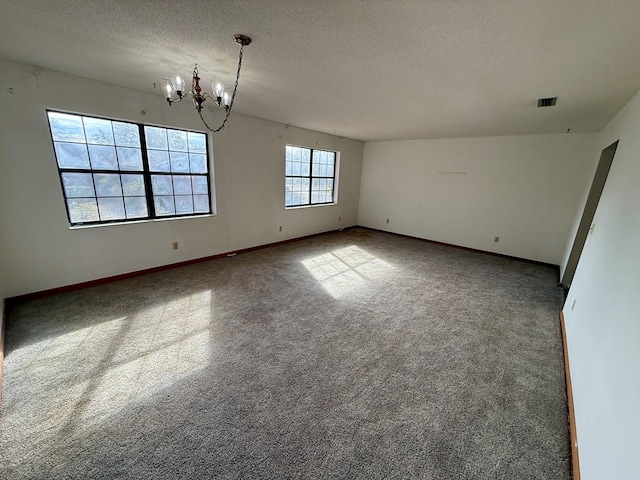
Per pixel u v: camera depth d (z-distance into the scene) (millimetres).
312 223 6301
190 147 3982
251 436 1556
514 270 4566
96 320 2631
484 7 1387
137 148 3482
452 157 5770
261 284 3627
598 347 1604
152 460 1407
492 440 1599
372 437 1583
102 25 1747
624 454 969
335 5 1432
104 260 3377
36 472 1331
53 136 2879
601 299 1808
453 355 2350
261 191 4996
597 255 2258
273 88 2908
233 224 4680
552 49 1780
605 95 2531
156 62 2354
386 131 5293
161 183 3779
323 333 2590
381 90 2818
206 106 3906
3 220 2680
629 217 1702
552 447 1572
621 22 1426
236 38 1848
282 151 5184
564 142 4523
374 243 6008
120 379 1923
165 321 2670
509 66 2084
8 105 2555
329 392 1895
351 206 7344
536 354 2400
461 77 2352
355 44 1865
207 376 1989
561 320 2953
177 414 1674
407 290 3627
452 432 1638
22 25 1768
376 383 1997
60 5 1526
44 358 2094
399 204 6750
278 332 2574
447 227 6027
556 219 4750
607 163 3416
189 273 3881
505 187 5195
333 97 3158
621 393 1140
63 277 3119
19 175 2703
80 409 1676
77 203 3141
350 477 1367
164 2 1477
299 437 1564
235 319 2762
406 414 1748
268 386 1923
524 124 3990
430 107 3365
